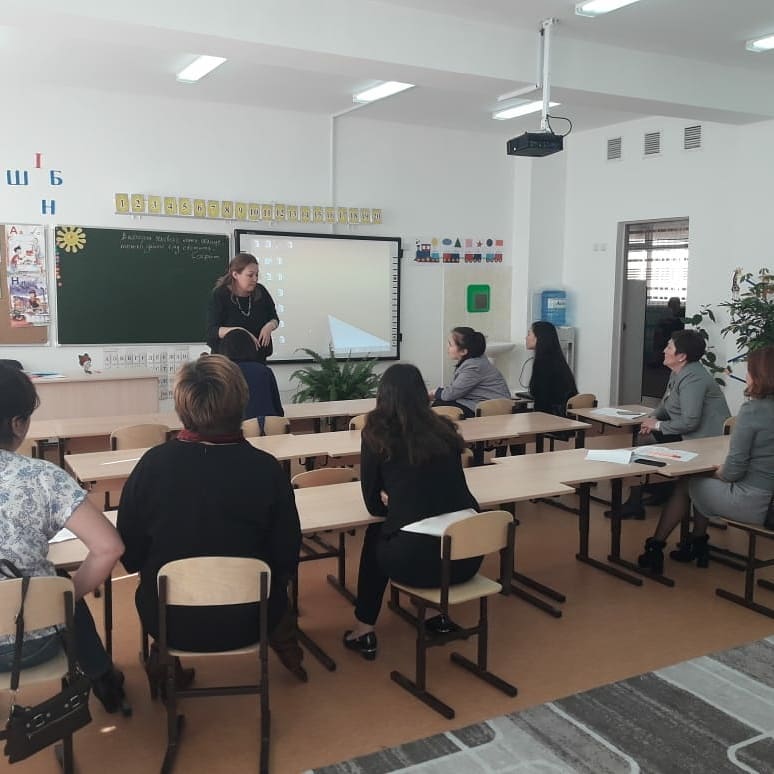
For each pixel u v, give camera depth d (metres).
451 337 5.48
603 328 8.33
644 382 8.07
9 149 6.22
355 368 7.55
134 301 6.84
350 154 7.72
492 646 3.09
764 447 3.38
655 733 2.47
